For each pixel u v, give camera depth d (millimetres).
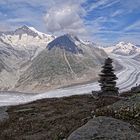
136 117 14172
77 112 23406
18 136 20203
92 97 38500
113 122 13227
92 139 12203
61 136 15602
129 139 11984
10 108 33625
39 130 20766
